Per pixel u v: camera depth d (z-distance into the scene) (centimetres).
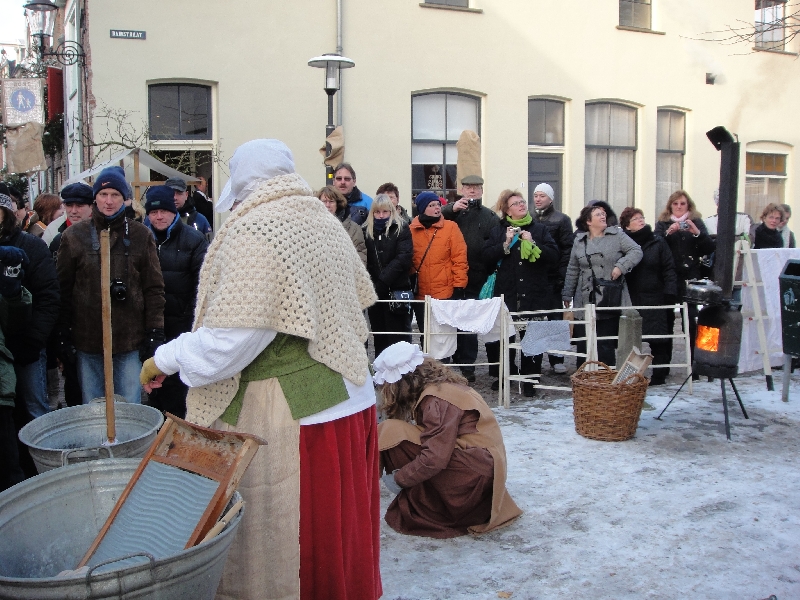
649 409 533
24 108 1178
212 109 945
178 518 188
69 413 298
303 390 211
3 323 337
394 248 583
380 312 596
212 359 197
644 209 1223
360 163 1013
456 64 1056
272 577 212
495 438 338
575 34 1134
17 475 345
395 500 353
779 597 280
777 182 1376
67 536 210
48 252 374
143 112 912
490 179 1094
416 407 340
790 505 364
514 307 609
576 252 624
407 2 1018
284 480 211
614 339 601
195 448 194
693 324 669
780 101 1321
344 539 218
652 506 363
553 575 298
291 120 971
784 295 534
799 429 486
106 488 216
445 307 559
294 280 201
